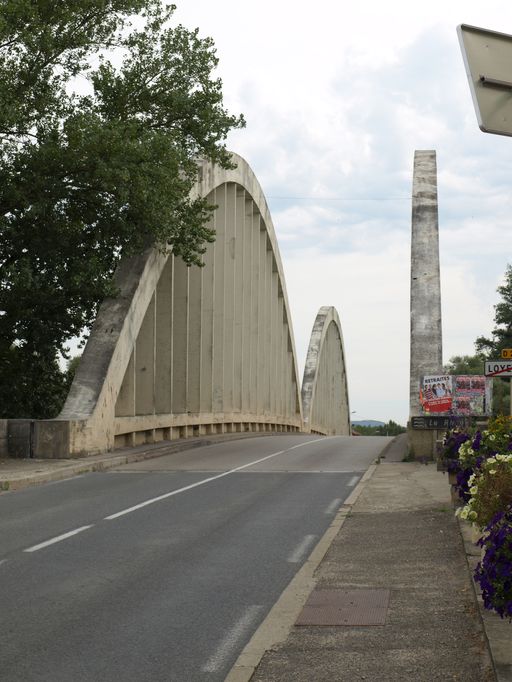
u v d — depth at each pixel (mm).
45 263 27703
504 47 5234
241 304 52594
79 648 6590
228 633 7027
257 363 57500
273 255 63031
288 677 5832
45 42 24562
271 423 61844
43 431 23719
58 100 25953
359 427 168625
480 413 24188
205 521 13430
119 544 11336
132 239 28297
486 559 5191
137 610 7801
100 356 27359
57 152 24359
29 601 8141
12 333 29375
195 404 41750
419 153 37625
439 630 6844
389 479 19469
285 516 13953
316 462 25203
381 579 8969
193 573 9469
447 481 18578
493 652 5625
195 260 31562
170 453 29578
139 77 27906
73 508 14945
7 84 23938
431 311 31344
